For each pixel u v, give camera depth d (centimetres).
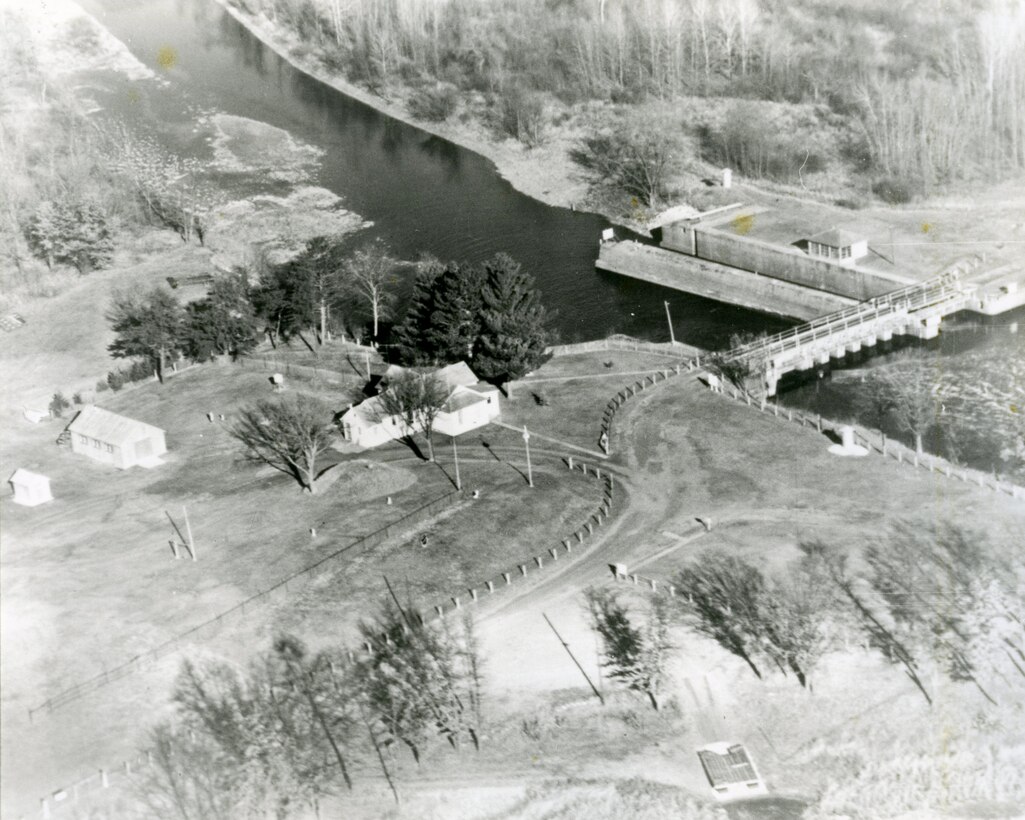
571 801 8344
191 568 11312
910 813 8119
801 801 8269
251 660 9862
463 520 11812
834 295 18025
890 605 9988
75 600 10869
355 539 11581
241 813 8369
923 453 12875
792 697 9169
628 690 9325
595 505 11994
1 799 8556
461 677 9550
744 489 12062
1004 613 9800
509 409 14525
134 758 8869
